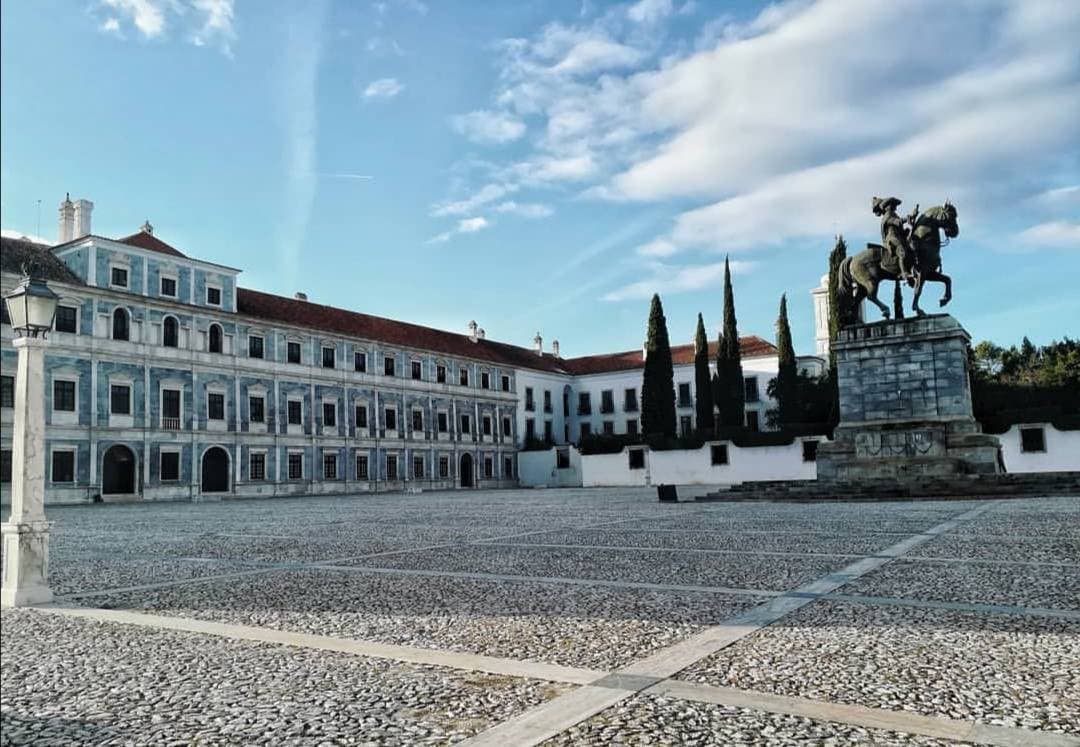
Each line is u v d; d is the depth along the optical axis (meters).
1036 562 10.33
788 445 49.69
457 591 9.30
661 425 60.06
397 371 68.12
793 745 4.07
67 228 50.59
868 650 6.00
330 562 12.66
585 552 13.05
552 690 5.18
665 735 4.27
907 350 30.47
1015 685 5.04
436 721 4.67
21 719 5.01
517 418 80.81
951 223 30.47
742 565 10.87
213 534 19.39
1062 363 59.19
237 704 5.16
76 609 8.80
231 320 54.41
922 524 16.55
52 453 43.62
